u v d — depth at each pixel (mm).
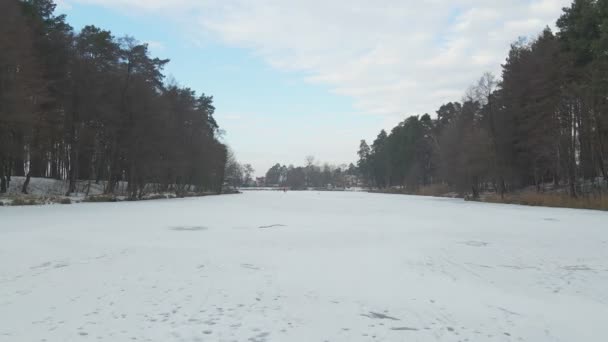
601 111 31297
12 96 24000
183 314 5461
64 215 20469
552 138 35094
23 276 7520
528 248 11570
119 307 5719
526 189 50531
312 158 180125
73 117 33750
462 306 6094
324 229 16156
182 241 12281
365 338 4742
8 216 19516
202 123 57688
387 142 107562
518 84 42062
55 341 4465
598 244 12352
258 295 6477
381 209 30672
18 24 26031
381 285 7277
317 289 6926
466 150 48406
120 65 38656
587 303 6344
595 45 29359
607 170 38625
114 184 44594
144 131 38719
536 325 5312
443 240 13109
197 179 63656
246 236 13781
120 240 12188
